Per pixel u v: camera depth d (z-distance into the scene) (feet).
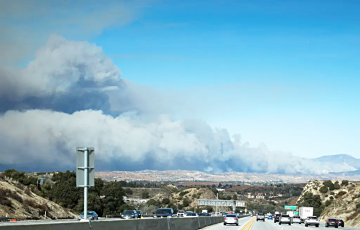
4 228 32.76
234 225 184.34
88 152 52.60
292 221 289.53
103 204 354.74
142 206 476.95
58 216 236.63
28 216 199.41
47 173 455.22
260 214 313.12
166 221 89.66
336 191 614.75
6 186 215.10
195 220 128.77
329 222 225.56
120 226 58.85
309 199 613.93
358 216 324.60
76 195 325.42
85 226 46.44
